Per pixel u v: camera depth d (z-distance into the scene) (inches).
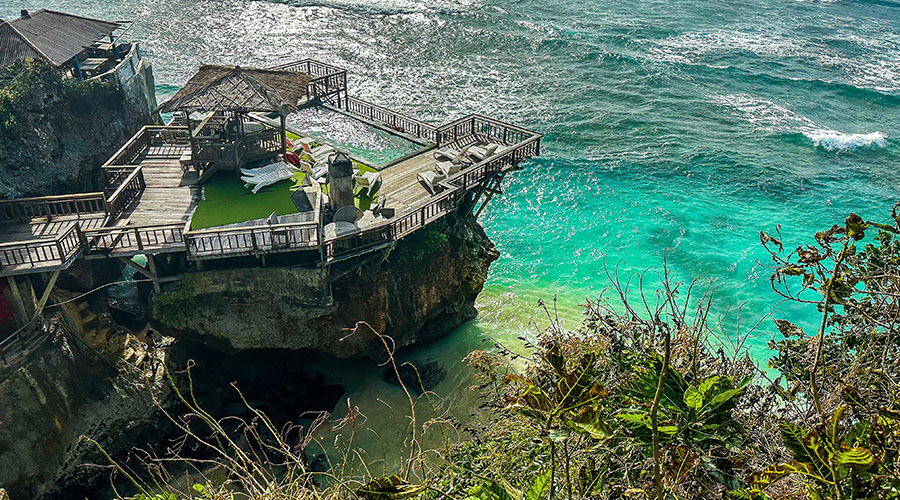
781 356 380.8
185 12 2930.6
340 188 1016.2
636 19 3097.9
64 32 1268.5
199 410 361.4
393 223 1012.5
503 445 332.5
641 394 233.3
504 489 232.2
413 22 2928.2
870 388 280.7
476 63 2578.7
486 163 1136.8
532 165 1930.4
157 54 2496.3
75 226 902.4
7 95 1032.2
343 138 1996.8
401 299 1097.4
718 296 1424.7
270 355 1108.5
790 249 1600.6
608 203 1770.4
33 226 988.6
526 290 1423.5
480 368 421.7
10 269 855.7
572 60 2645.2
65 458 892.0
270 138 1156.5
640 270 1513.3
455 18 2989.7
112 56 1395.2
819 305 266.8
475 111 2218.3
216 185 1116.5
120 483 920.3
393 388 1101.7
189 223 939.3
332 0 3142.2
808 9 3324.3
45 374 892.0
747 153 2043.6
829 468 176.2
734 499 223.6
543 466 278.5
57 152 1080.8
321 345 1039.6
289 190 1110.4
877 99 2426.2
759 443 286.5
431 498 284.4
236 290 980.6
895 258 302.4
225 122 1133.1
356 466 944.3
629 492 246.7
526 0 3294.8
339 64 2501.2
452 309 1214.3
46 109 1090.7
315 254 990.4
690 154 2020.2
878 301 327.9
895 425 201.3
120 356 995.9
